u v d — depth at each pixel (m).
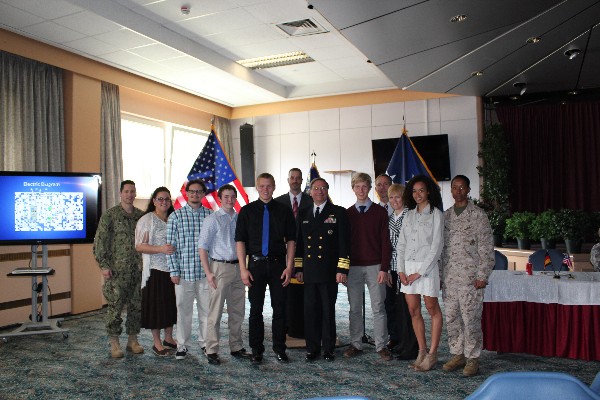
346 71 9.18
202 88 9.26
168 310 4.23
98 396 3.36
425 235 3.69
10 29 6.13
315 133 10.52
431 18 5.20
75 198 5.42
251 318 4.04
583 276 4.23
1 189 5.19
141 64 7.66
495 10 5.13
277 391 3.38
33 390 3.50
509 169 9.17
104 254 4.29
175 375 3.76
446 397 3.20
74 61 7.09
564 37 6.15
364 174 4.22
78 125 7.19
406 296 3.77
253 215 4.03
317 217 4.05
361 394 3.27
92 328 5.64
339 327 5.34
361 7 4.81
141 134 9.17
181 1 5.96
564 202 9.16
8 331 5.66
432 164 9.49
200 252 4.02
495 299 4.09
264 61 8.53
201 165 6.50
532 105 9.32
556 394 1.23
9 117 6.47
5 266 5.88
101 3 5.79
